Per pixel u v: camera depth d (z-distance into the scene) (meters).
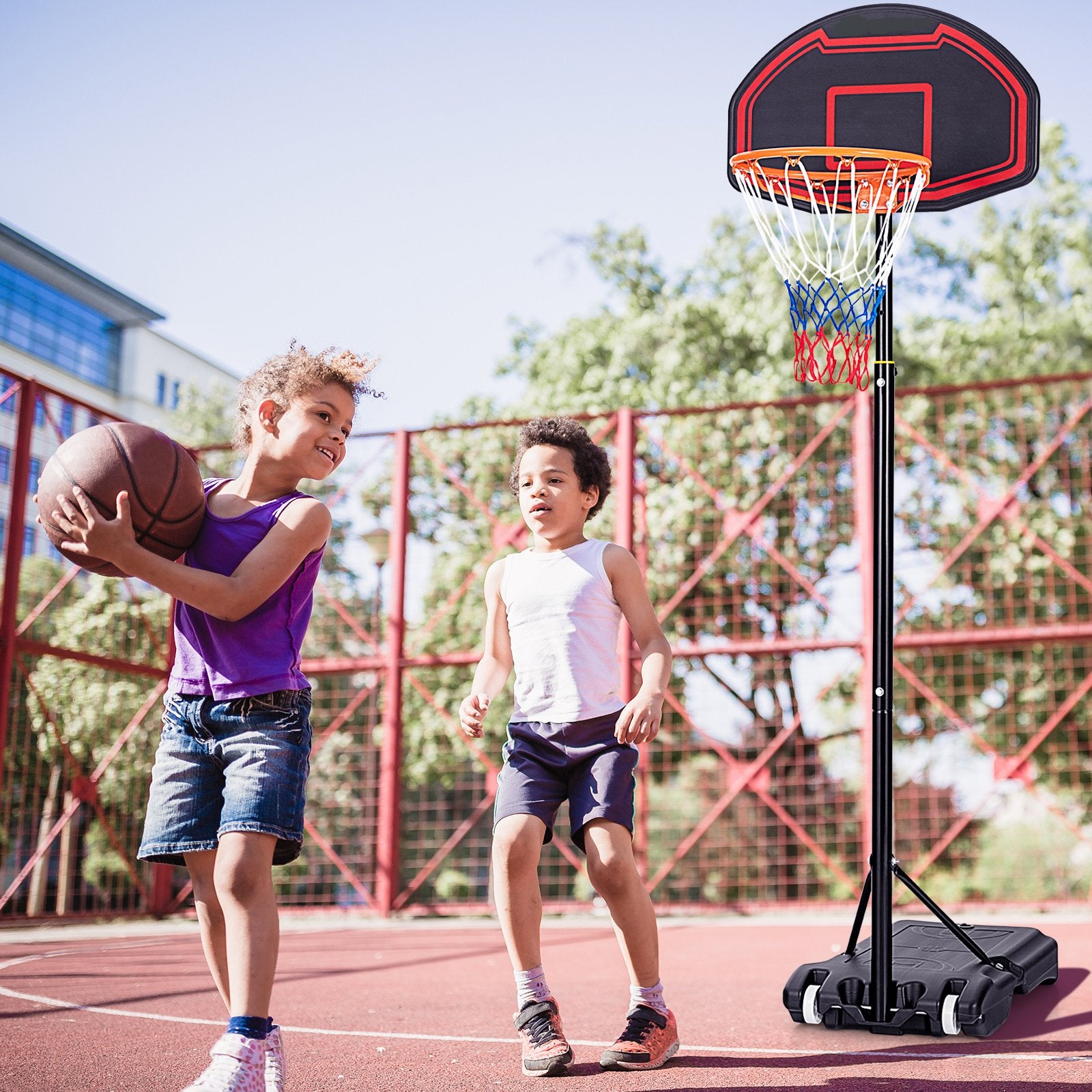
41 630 10.77
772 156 3.63
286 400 2.26
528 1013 2.45
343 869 8.44
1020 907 7.55
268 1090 2.00
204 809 2.10
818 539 10.60
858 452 7.99
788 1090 2.23
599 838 2.46
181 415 20.62
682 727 11.19
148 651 10.48
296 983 4.24
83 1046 2.81
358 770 11.77
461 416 14.91
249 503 2.26
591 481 2.78
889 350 3.12
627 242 14.70
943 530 10.77
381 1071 2.47
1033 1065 2.46
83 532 2.02
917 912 7.69
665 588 10.69
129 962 5.05
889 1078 2.33
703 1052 2.63
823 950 5.24
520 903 2.49
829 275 3.62
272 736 2.05
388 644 8.47
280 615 2.14
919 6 3.80
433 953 5.43
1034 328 13.05
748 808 11.84
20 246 24.75
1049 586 10.92
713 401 12.13
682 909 8.00
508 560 2.80
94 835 10.10
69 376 26.19
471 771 12.05
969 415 11.19
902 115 3.74
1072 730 11.20
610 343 13.50
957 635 7.85
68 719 9.88
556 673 2.59
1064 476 10.81
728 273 14.48
